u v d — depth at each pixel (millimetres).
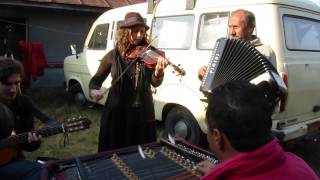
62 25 10742
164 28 5633
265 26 4492
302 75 4664
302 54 4750
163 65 3127
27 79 8992
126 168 2229
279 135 4340
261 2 4551
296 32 4773
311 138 5328
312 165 4926
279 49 4426
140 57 3215
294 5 4789
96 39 7023
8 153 3006
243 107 1284
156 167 2242
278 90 2072
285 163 1312
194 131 5039
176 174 2139
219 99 1330
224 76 2090
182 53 5270
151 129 3318
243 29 2947
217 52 2146
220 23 4887
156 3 5773
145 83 3244
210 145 1383
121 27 3223
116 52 3287
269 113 1326
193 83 4980
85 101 7777
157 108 5453
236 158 1275
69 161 2314
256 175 1252
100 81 3395
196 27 5156
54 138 5805
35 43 9156
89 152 5309
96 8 10625
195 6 5215
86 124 3250
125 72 3223
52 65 10492
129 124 3258
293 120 4641
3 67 3010
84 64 7305
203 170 2096
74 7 10188
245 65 2090
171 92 5207
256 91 1344
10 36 9969
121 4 11219
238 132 1267
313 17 5148
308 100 4836
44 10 10391
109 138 3295
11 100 3139
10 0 9141
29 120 3287
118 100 3234
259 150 1263
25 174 2965
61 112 7402
